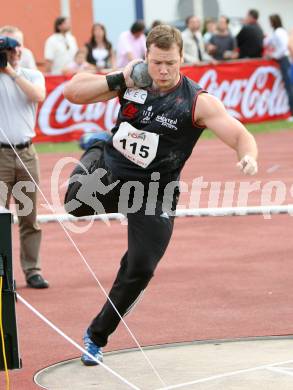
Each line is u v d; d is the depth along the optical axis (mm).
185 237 19562
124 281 11352
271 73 42844
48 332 13188
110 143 11281
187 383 10789
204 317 13766
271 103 43094
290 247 18375
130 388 10719
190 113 10766
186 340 12656
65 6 50844
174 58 10578
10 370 10734
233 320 13578
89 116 36781
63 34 38469
